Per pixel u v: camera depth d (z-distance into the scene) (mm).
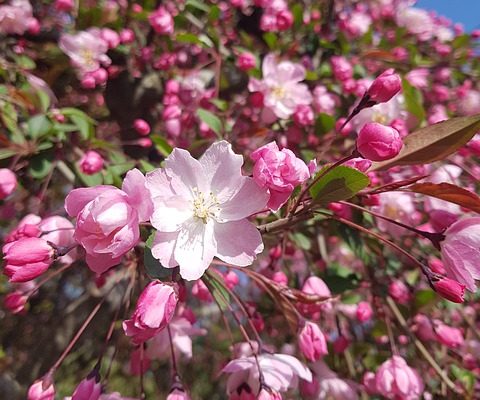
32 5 365
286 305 184
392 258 289
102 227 126
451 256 153
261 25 359
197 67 353
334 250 347
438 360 270
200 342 495
